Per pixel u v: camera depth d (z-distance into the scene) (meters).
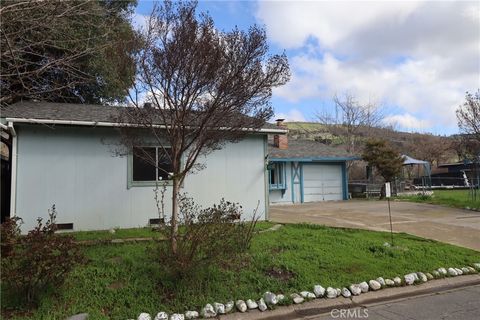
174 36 6.29
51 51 8.66
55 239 5.32
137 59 6.51
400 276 7.13
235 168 12.60
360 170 30.45
